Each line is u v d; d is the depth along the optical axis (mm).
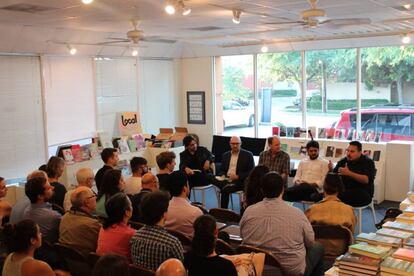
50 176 4836
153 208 2807
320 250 3527
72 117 8375
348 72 8398
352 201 5320
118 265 1874
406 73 7836
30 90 7633
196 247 2484
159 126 10281
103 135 7586
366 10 5602
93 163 7109
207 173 6578
